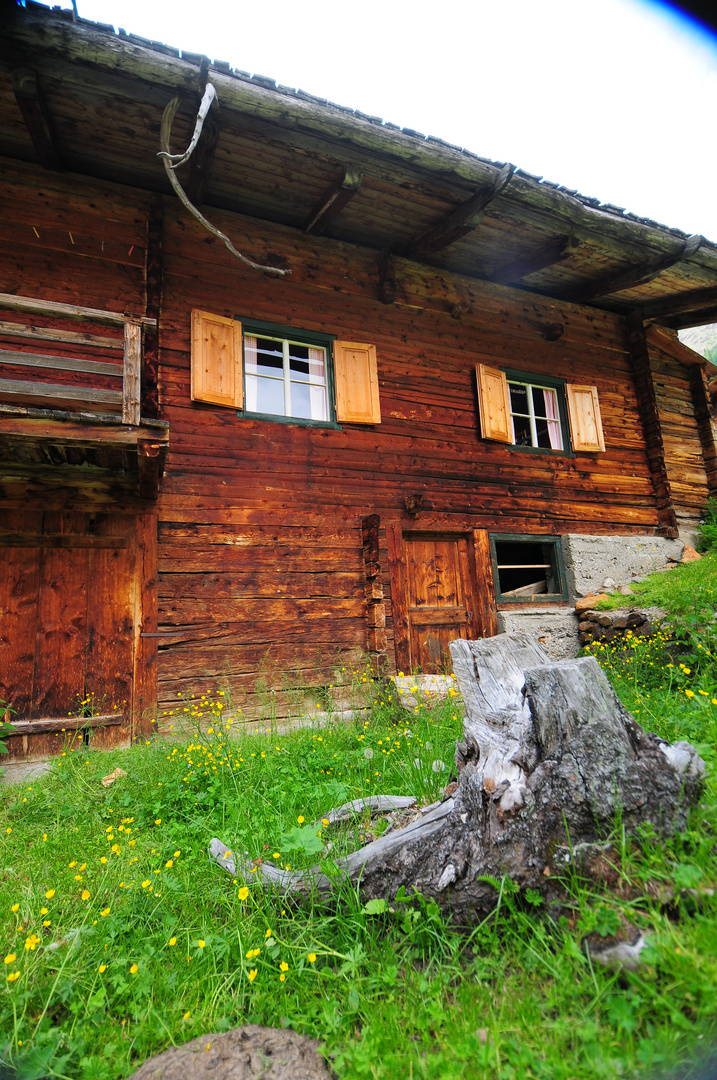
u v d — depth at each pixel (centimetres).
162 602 544
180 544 562
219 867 262
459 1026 158
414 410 724
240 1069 156
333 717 559
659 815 196
